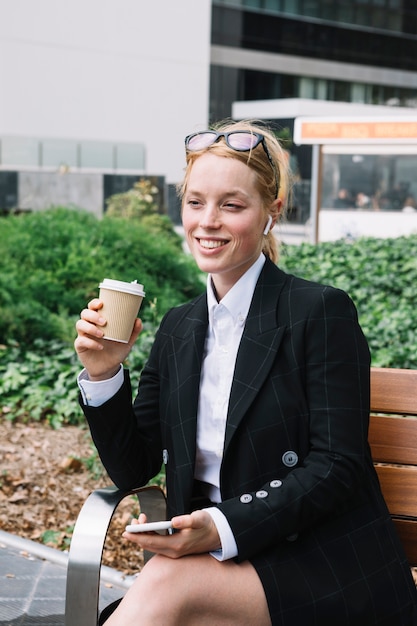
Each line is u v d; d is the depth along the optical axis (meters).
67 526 4.52
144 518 2.05
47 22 28.52
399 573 2.18
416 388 2.45
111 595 3.44
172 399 2.33
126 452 2.36
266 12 40.12
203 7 31.44
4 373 7.07
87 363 2.26
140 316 8.85
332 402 2.15
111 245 10.59
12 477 5.09
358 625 2.09
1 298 8.43
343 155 18.09
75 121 29.36
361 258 12.30
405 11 43.59
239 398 2.20
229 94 40.62
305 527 2.13
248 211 2.24
